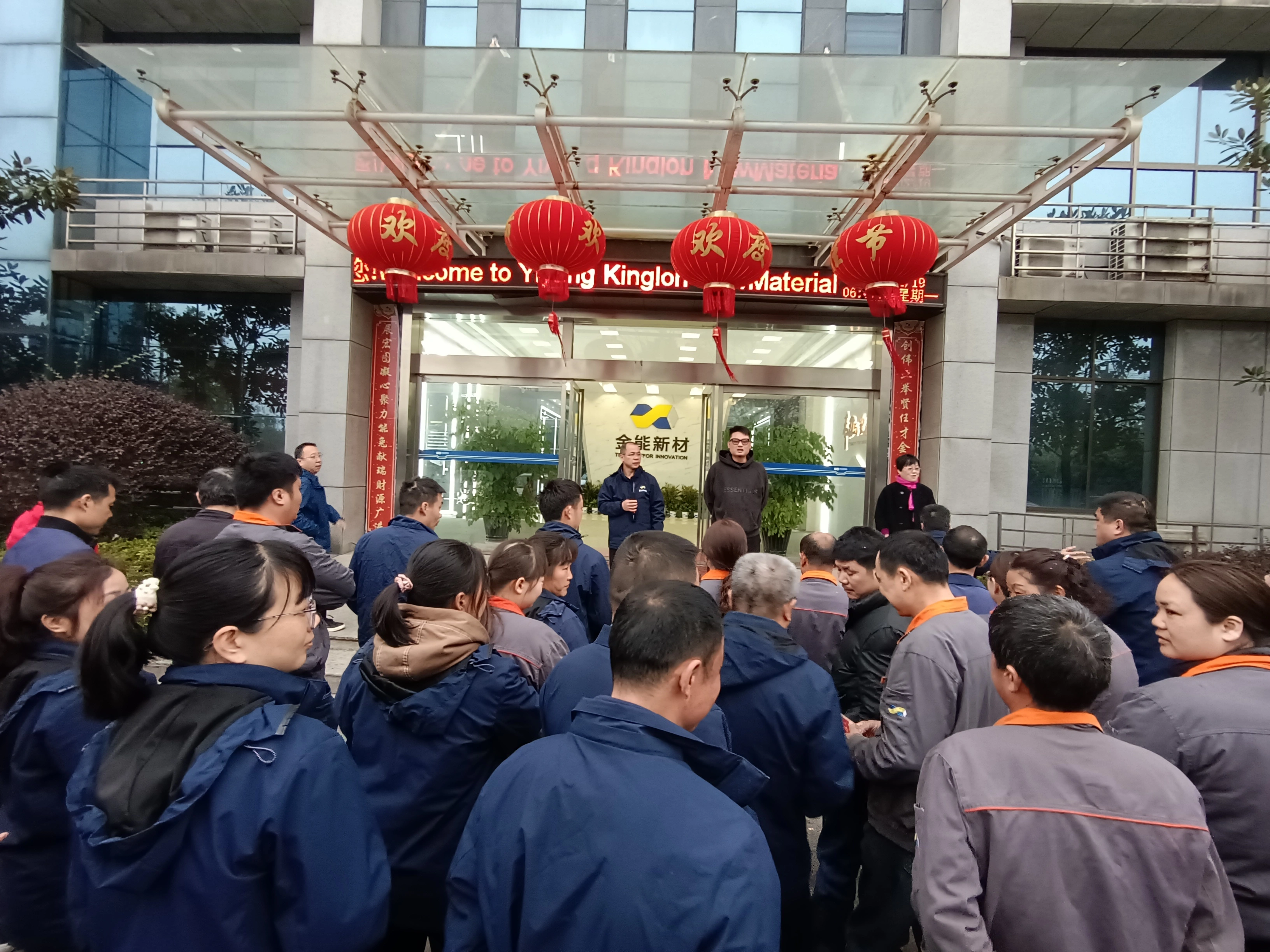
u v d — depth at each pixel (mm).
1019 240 8844
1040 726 1479
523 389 8625
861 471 8562
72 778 1271
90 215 9344
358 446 8469
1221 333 9219
